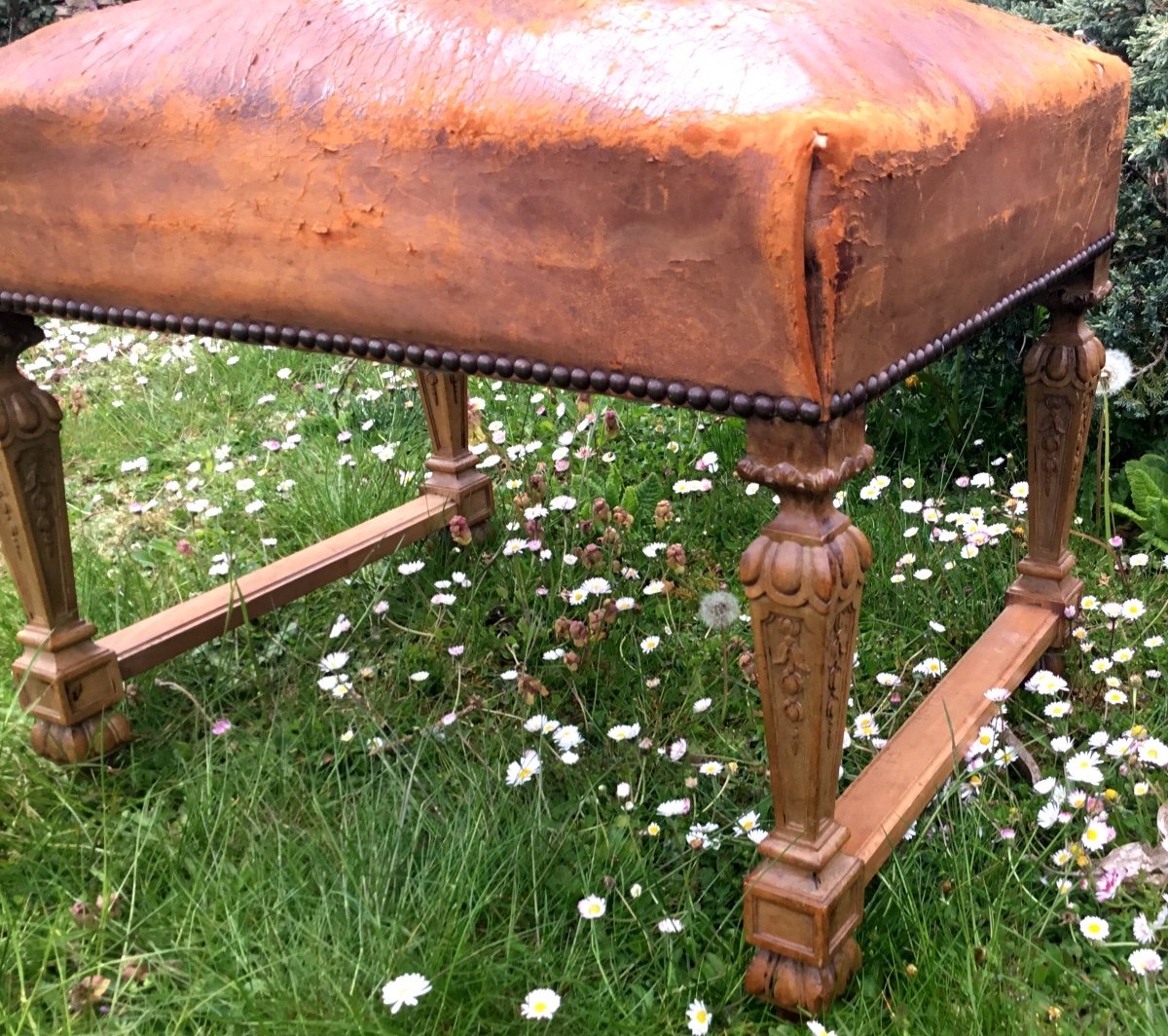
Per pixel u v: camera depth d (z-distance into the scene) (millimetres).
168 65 759
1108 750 893
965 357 1449
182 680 1126
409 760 998
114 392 1921
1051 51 839
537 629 1169
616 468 1455
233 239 753
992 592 1185
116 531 1488
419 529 1270
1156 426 1371
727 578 1268
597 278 641
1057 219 834
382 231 698
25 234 839
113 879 874
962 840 843
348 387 1804
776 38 622
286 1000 745
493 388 1740
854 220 587
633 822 896
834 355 601
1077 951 786
